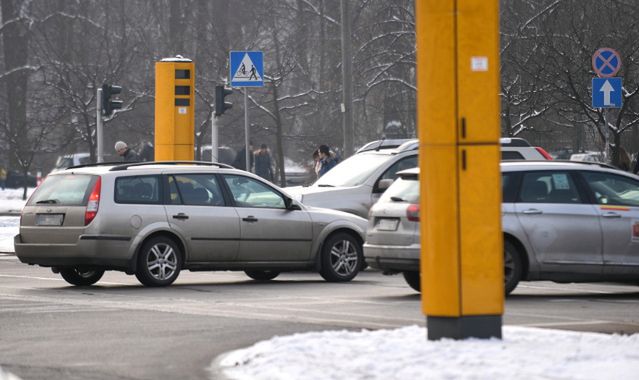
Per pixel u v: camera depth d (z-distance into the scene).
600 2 100.81
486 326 28.97
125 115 151.00
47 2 165.12
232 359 28.88
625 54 89.69
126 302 44.38
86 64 145.75
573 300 45.72
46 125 151.50
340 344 29.14
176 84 81.25
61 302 44.34
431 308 28.97
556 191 47.19
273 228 54.16
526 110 102.75
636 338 29.69
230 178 53.88
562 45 97.75
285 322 37.34
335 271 55.38
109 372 28.03
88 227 50.50
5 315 39.72
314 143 153.88
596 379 24.36
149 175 52.06
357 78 145.38
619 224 47.44
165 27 168.88
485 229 28.83
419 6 28.92
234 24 157.12
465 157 28.75
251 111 157.50
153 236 51.66
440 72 28.70
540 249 46.50
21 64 165.38
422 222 29.14
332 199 61.38
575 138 120.88
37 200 52.19
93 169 51.84
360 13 151.88
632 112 88.12
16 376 27.53
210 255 52.88
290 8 158.00
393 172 62.94
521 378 24.48
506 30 112.31
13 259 70.81
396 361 26.61
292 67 140.25
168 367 28.66
